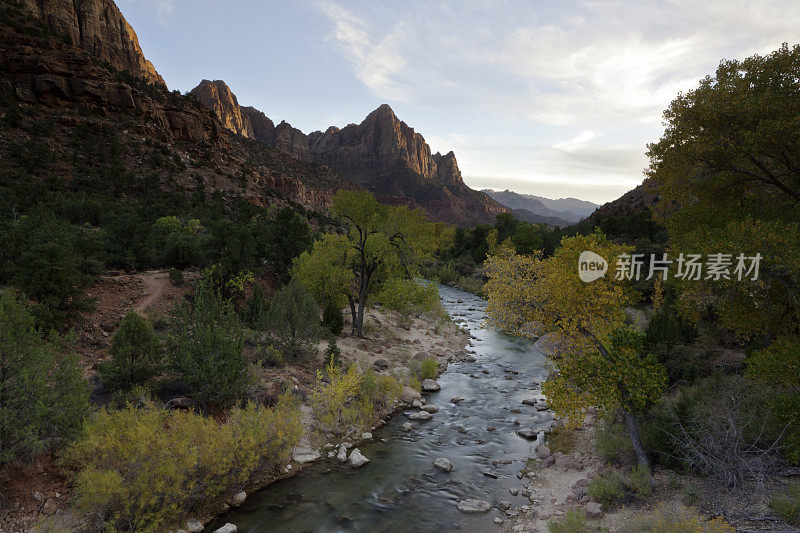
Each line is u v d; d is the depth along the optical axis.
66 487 7.86
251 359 15.92
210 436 9.21
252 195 98.38
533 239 66.56
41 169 65.19
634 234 62.72
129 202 61.78
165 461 8.05
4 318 8.03
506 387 18.94
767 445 9.39
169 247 27.69
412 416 15.18
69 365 8.61
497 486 10.67
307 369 16.58
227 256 21.34
